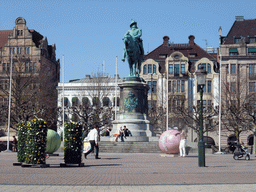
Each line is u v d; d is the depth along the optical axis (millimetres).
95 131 28016
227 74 80938
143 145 40344
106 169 19562
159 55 86125
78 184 13281
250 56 80062
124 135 41406
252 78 79188
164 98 79562
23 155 21531
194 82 82625
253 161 28562
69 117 85500
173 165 22406
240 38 81688
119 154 35719
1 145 57875
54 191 11641
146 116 43906
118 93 86375
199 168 20484
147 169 19594
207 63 82812
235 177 15742
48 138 31125
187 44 87312
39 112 62312
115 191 11680
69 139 21125
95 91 83500
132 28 44125
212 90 82000
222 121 64125
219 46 83000
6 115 60969
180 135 31672
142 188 12312
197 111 65688
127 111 43312
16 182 13695
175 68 83375
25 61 87688
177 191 11703
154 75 83750
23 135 21609
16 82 67188
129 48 43344
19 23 90438
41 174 16719
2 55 89625
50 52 97938
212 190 11922
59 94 88625
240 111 58375
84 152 28125
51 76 82562
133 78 43594
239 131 57594
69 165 21062
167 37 88250
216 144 75375
